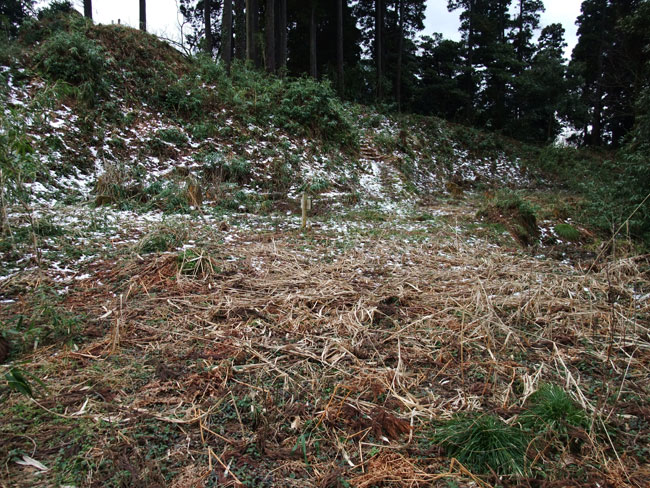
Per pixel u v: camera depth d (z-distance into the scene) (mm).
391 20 26125
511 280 4734
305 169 10625
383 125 17719
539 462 2049
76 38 9367
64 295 3600
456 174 16453
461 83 27297
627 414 2467
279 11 20812
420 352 3082
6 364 2600
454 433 2129
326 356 2945
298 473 1934
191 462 1950
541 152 20984
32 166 3967
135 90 10141
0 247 4207
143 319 3305
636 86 18969
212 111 11023
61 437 2041
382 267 5020
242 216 7227
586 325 3670
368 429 2236
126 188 6918
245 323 3350
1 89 6164
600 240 7852
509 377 2814
